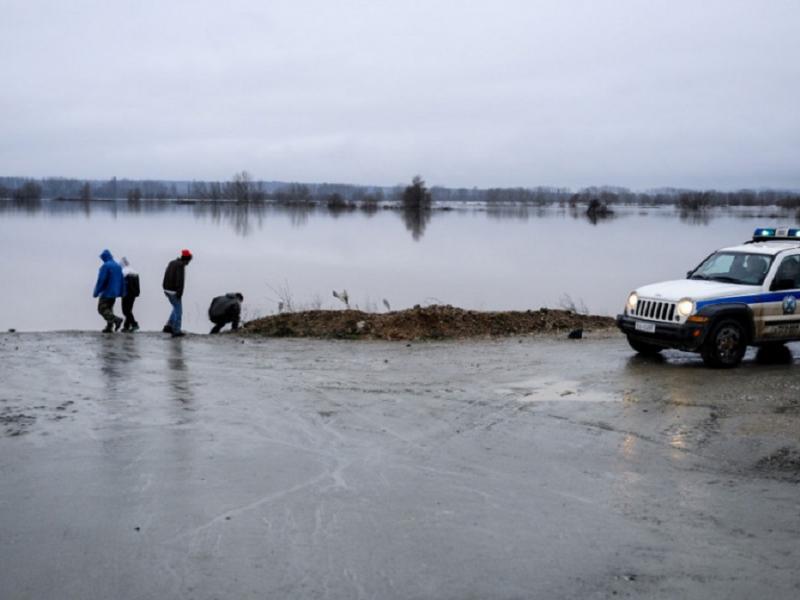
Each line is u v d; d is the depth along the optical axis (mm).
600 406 9141
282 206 196000
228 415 8695
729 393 9781
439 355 13016
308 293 27156
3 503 5914
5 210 123688
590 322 17703
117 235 59938
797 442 7621
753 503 5969
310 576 4684
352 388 10180
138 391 9969
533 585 4566
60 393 9828
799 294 12086
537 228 83625
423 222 100000
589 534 5332
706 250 50312
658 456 7203
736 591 4492
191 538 5254
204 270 35219
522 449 7414
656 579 4645
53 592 4504
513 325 16547
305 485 6336
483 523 5527
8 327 20141
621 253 47812
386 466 6863
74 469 6746
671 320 11688
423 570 4762
